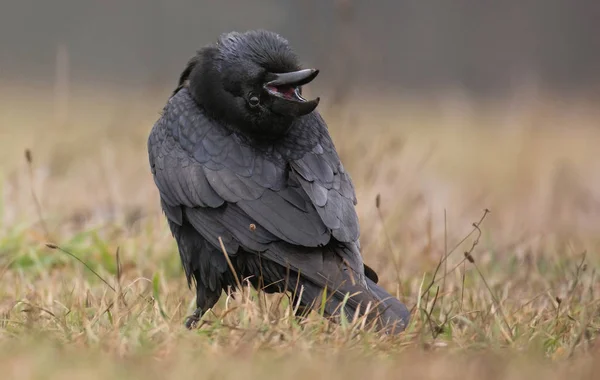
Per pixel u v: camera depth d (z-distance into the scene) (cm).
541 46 4631
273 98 877
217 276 905
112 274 1128
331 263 850
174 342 780
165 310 917
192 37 4306
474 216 1659
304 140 910
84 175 1741
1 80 3906
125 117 2086
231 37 914
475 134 2930
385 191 1418
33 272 1145
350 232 867
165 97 2430
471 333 854
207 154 901
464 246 1330
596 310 927
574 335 841
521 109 2138
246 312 849
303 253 854
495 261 1199
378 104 3641
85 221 1370
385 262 1206
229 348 771
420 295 907
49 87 3794
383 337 804
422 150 2422
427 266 1162
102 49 4372
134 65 4322
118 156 1834
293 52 903
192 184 895
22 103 3288
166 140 932
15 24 4388
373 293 842
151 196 1416
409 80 4438
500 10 4603
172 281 1119
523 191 1934
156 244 1197
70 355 724
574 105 3550
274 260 854
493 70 4531
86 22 4403
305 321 840
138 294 949
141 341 780
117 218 1371
